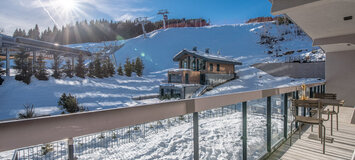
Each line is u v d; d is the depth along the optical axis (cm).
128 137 618
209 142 450
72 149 67
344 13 294
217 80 2017
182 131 568
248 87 1830
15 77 1380
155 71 3072
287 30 3522
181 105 108
